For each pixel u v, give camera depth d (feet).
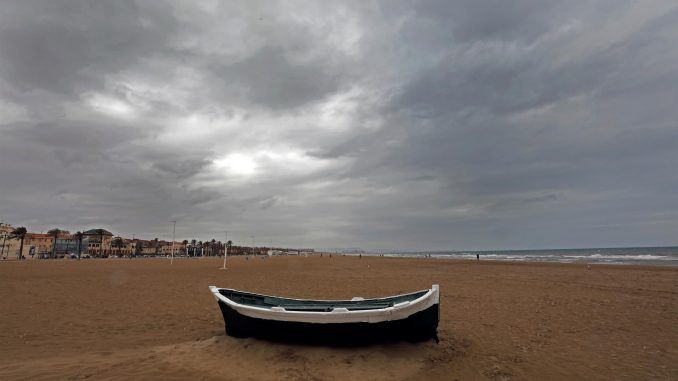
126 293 69.67
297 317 28.07
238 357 27.45
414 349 28.89
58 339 34.81
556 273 112.68
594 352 31.24
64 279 98.43
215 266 185.37
